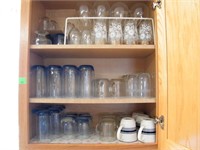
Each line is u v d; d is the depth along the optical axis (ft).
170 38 2.42
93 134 3.33
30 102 2.87
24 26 2.81
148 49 2.97
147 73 3.45
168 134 2.47
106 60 3.88
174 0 2.31
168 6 2.47
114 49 2.99
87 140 3.00
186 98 2.05
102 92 3.42
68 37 3.16
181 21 2.16
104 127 3.30
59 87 3.39
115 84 3.53
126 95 3.40
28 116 2.82
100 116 3.70
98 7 3.34
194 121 1.90
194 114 1.90
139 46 2.91
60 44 3.02
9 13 3.37
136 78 3.44
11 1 3.37
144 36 3.09
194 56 1.91
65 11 3.88
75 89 3.43
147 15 3.40
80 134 3.30
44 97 3.05
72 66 3.44
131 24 3.18
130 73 3.85
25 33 2.81
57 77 3.39
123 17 3.21
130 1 3.46
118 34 3.12
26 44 2.80
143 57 3.80
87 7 3.37
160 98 2.69
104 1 3.45
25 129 2.77
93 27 3.19
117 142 2.90
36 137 3.09
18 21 3.36
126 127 2.95
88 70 3.45
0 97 3.34
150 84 3.29
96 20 3.19
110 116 3.57
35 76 3.18
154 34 2.96
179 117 2.20
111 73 3.87
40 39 3.07
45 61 3.82
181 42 2.16
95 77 3.84
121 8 3.34
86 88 3.43
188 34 2.02
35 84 3.17
